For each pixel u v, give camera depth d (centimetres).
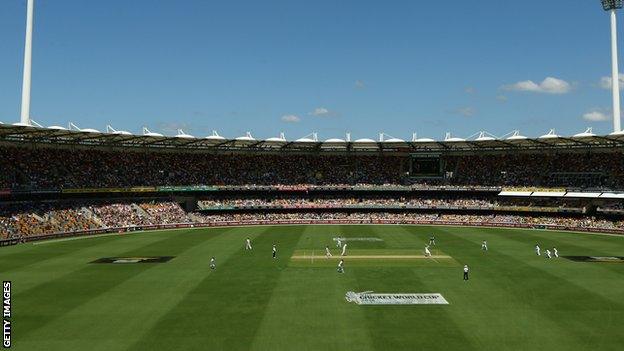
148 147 9762
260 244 6262
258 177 10300
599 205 8550
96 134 7662
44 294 3522
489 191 9712
